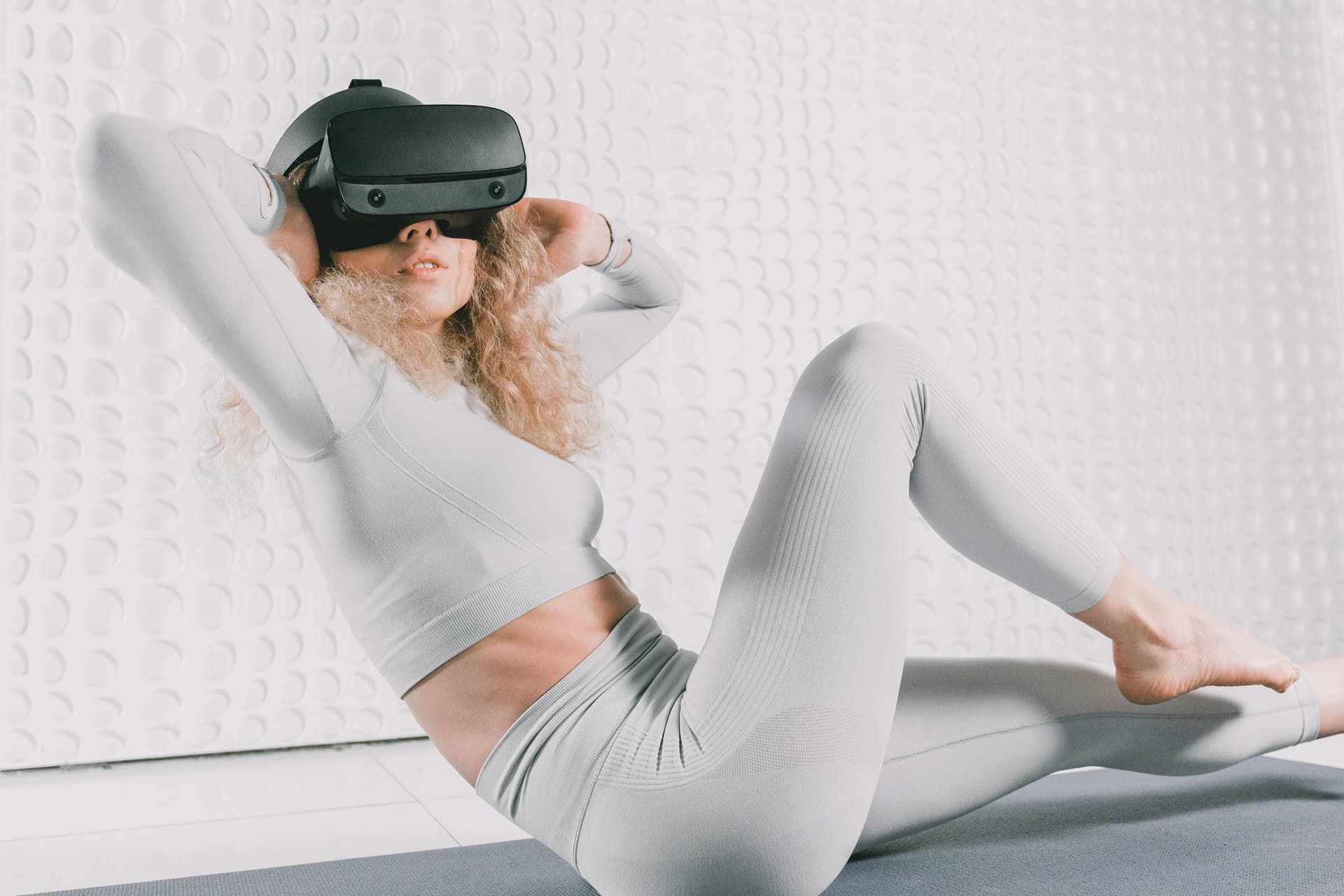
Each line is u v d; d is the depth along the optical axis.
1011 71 3.10
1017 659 1.30
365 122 1.04
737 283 2.82
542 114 2.68
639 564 2.71
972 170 3.05
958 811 1.24
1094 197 3.17
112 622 2.36
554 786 0.99
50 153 2.36
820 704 0.94
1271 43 3.40
